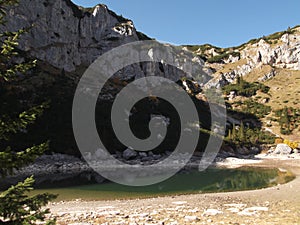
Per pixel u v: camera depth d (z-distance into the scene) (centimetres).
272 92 14850
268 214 1591
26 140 5072
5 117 616
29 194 2628
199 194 2622
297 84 15212
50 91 6756
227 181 3606
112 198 2481
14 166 582
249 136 9012
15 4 665
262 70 17375
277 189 2730
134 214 1652
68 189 2964
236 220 1445
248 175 4234
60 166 4784
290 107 12050
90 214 1684
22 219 586
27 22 9300
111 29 12319
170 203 2116
